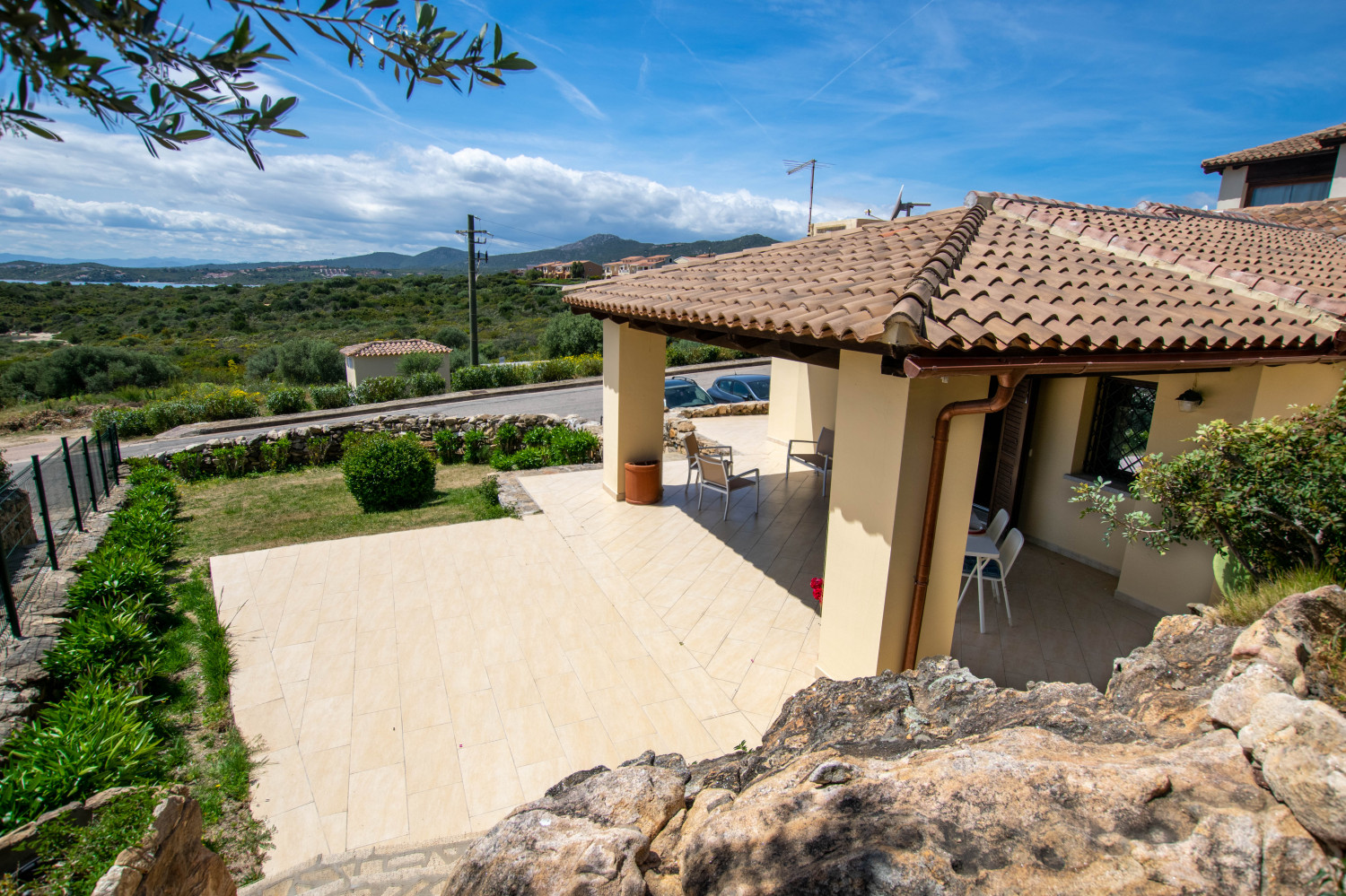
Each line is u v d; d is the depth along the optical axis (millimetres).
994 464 7785
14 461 15727
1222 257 6711
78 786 3482
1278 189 14031
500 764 4379
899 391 4078
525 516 8906
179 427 18438
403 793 4129
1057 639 5527
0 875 2512
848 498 4648
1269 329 4555
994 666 5152
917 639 4484
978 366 3596
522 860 2045
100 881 2346
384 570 7336
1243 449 3695
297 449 13102
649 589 6816
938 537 4453
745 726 4750
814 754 2516
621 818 2330
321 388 21531
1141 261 6078
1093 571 6805
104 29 954
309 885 3406
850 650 4770
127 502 9734
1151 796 1817
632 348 9000
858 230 8430
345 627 6121
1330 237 8680
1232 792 1798
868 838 1863
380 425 13641
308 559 7633
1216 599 5312
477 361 28469
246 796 4098
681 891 1983
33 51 956
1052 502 7312
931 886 1651
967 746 2232
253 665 5504
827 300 4609
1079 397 6867
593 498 9648
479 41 1327
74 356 27766
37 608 5754
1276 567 3617
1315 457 3465
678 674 5355
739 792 2484
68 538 7906
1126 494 6293
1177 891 1555
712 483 8836
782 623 6121
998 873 1677
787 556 7594
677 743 4582
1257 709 1915
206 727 4727
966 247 5523
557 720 4812
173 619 6285
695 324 5879
